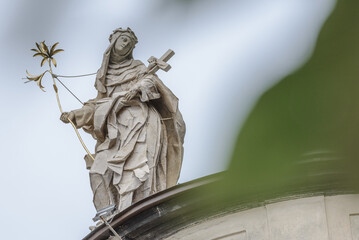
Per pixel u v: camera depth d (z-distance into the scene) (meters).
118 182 28.30
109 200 28.89
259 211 22.98
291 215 22.56
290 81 4.43
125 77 30.89
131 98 29.80
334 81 4.35
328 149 4.44
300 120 4.40
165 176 28.89
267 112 4.41
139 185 27.84
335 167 5.25
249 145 4.41
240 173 4.50
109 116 30.12
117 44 31.31
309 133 4.39
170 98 29.69
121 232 24.19
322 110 4.38
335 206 22.31
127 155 28.66
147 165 28.36
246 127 4.42
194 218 23.59
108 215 24.94
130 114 29.83
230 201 22.95
